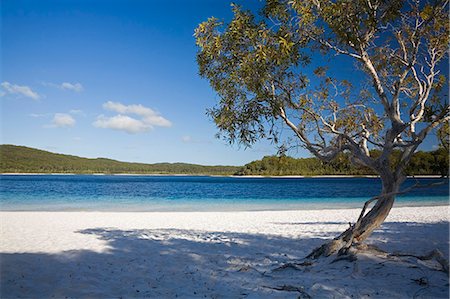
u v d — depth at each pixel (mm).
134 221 17312
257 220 17719
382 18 7676
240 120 8445
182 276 7660
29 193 42312
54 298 6270
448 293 6074
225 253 10055
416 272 7016
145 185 68312
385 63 9234
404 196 40312
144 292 6609
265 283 6996
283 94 8758
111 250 10281
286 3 8172
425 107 8055
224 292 6539
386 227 14828
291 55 8359
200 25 8281
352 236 8312
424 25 8188
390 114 8109
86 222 16719
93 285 7012
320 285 6438
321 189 58500
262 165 144750
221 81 8609
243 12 8195
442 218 18391
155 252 10094
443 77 8656
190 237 12703
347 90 9586
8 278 7348
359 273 6992
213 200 34531
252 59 7738
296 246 11023
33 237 12297
